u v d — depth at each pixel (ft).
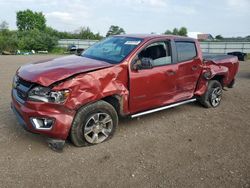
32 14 270.87
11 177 12.24
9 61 64.85
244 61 83.61
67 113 13.97
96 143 15.52
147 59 16.44
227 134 18.13
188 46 20.47
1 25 185.26
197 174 13.16
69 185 11.89
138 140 16.47
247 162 14.55
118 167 13.43
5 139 15.61
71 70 14.40
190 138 17.20
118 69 15.79
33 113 13.75
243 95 29.55
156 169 13.43
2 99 23.58
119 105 16.33
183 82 19.88
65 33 211.82
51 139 14.33
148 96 17.57
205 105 23.30
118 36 19.93
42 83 13.56
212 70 22.38
